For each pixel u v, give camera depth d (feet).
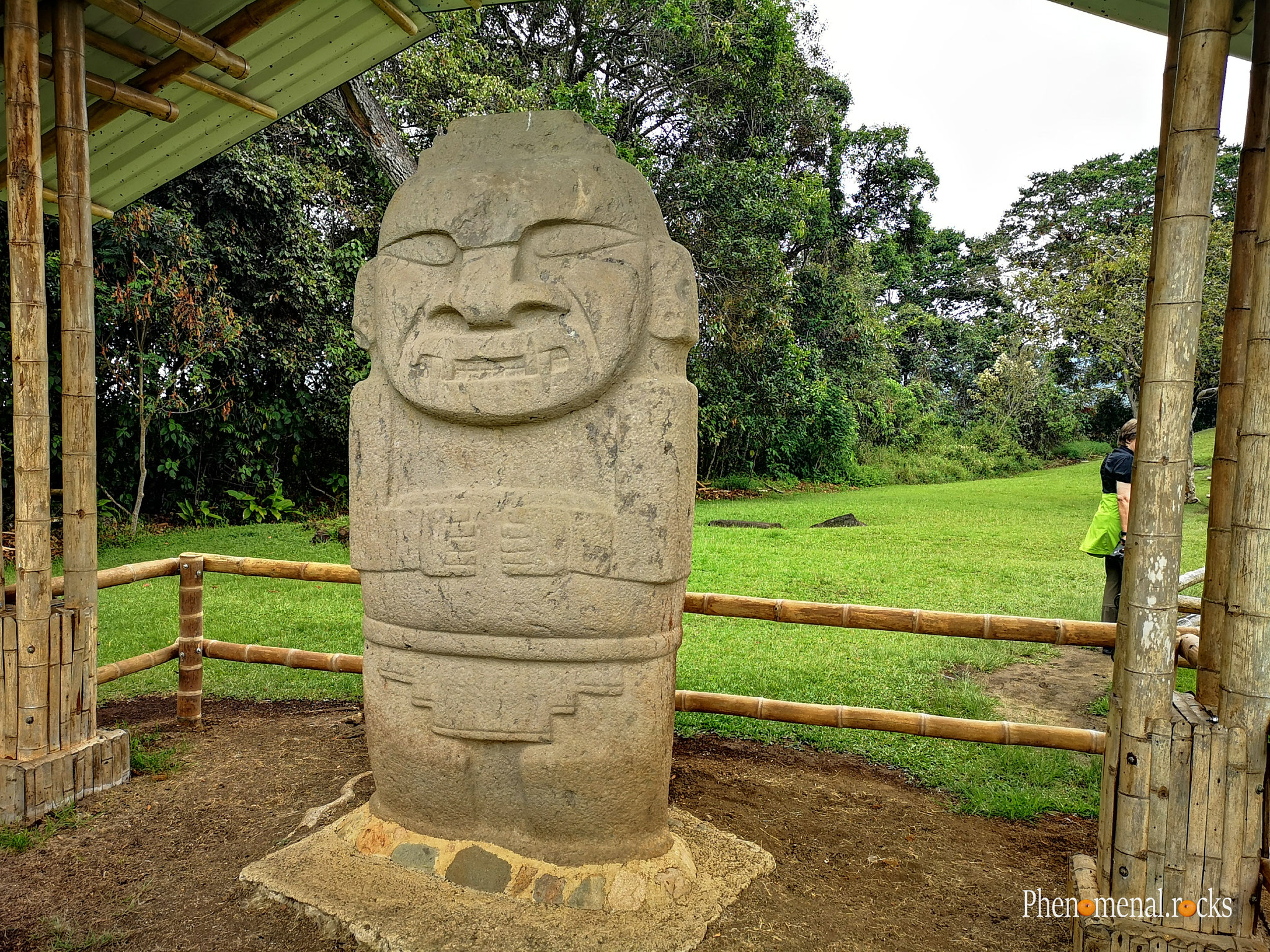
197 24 11.07
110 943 7.30
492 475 8.10
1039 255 73.97
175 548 26.20
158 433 29.99
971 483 56.08
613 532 7.70
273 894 7.84
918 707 13.51
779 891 8.21
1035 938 7.64
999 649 17.11
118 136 12.64
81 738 10.08
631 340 7.73
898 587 22.02
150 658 12.16
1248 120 6.90
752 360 43.42
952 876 8.70
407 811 8.54
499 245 7.88
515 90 33.86
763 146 42.01
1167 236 6.15
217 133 13.33
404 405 8.38
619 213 7.88
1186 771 6.29
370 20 11.51
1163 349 6.20
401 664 8.34
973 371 81.00
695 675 14.88
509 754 8.13
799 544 29.25
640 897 7.66
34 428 9.38
